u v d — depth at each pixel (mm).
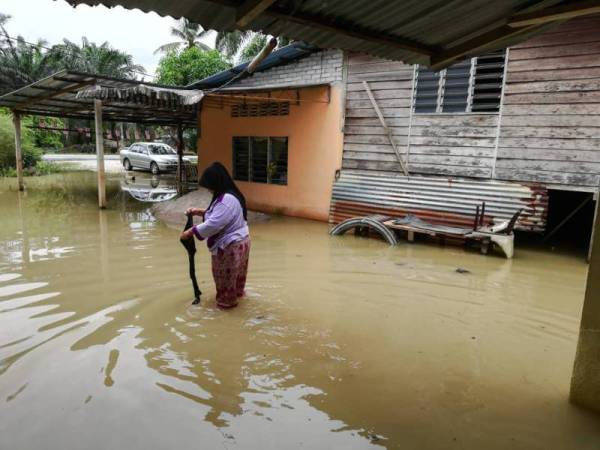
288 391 3123
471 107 8242
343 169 9938
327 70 9977
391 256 7195
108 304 4680
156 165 20141
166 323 4230
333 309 4758
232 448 2516
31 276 5578
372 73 9281
